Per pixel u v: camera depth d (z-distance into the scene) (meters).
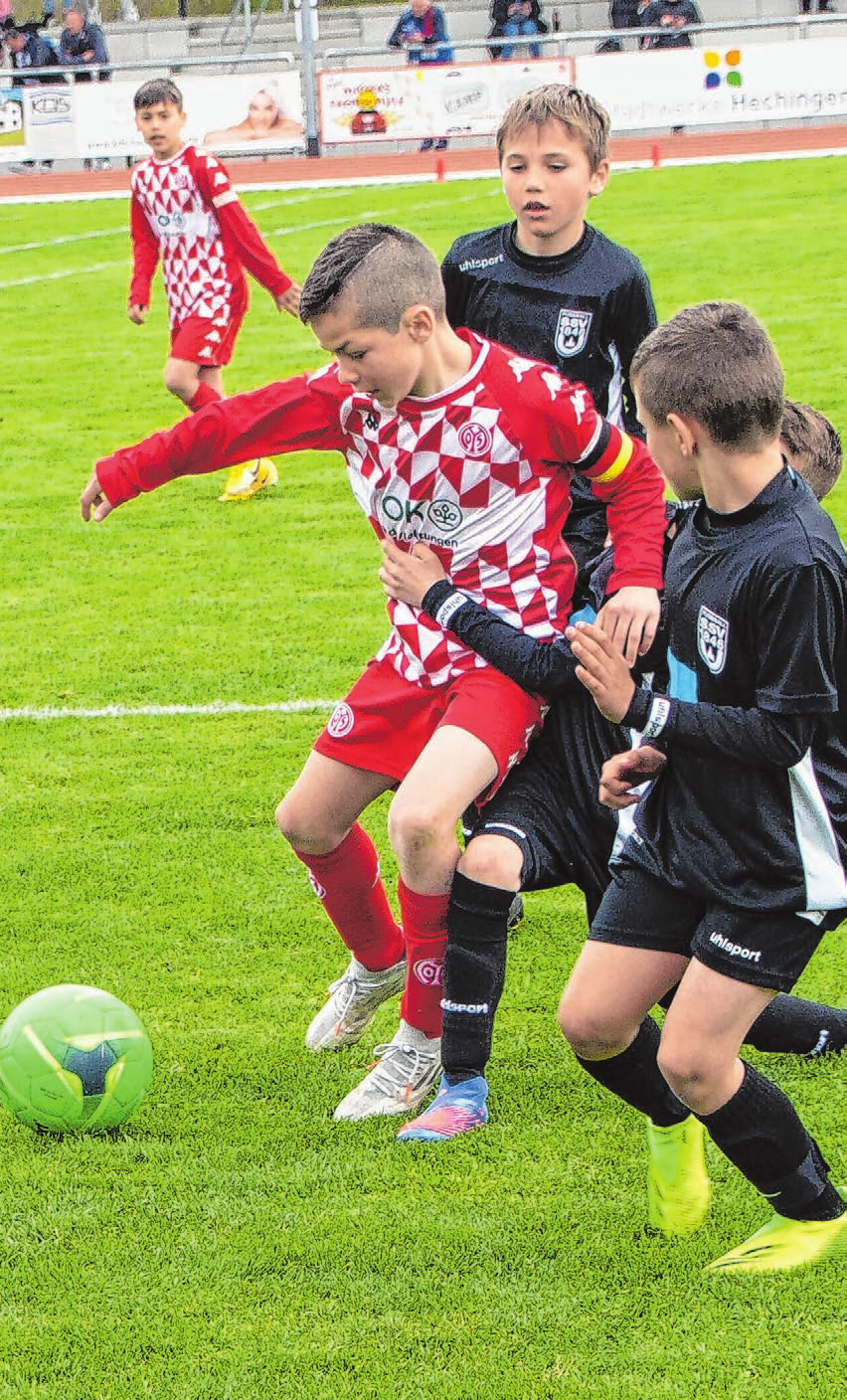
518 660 5.16
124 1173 5.21
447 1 49.34
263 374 19.12
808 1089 5.56
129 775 8.70
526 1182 5.11
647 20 38.41
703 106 36.75
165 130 13.60
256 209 32.34
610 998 4.63
